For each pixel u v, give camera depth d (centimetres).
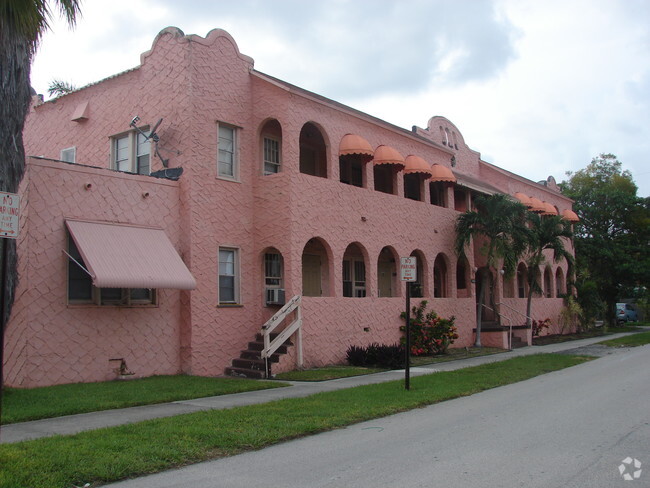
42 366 1282
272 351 1566
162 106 1655
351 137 1934
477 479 624
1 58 1014
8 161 1056
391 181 2316
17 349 1266
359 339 1922
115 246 1388
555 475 636
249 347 1691
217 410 998
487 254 2423
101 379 1384
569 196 4297
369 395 1179
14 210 654
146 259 1421
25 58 1070
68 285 1349
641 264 4003
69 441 750
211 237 1623
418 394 1195
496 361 1886
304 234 1744
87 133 1850
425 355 2117
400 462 698
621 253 4041
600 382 1390
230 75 1730
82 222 1373
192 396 1173
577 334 3444
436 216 2394
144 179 1513
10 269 1115
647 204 4119
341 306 1861
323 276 1881
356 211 1966
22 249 1277
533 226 2700
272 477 640
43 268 1301
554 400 1141
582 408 1046
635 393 1211
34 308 1278
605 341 2803
